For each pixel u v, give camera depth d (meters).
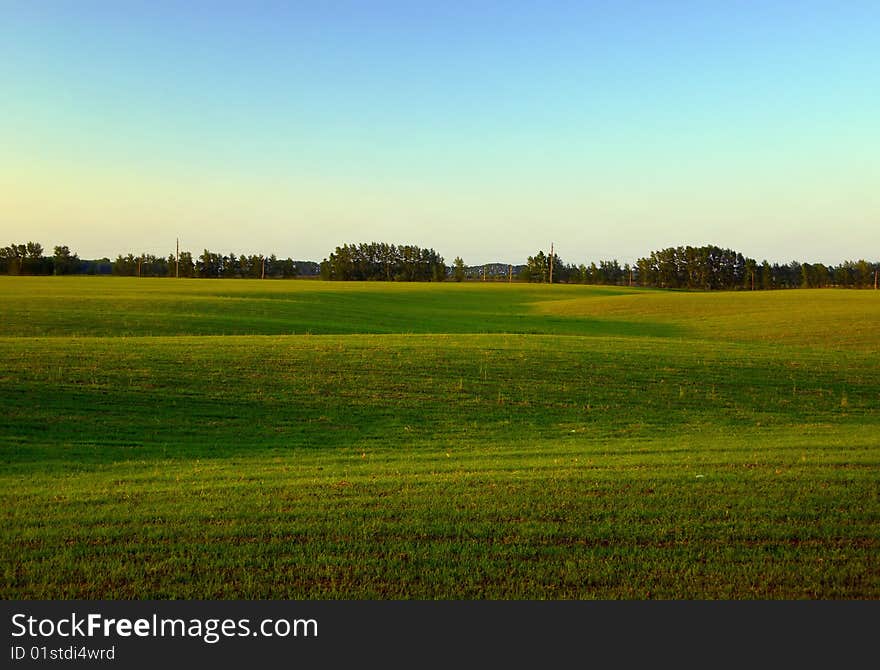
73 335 35.47
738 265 169.38
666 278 170.50
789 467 12.08
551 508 9.66
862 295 86.25
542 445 15.70
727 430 18.08
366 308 63.00
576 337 37.66
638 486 10.80
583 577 7.50
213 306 52.78
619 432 17.83
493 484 11.04
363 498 10.20
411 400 21.36
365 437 16.97
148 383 21.70
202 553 8.10
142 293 65.19
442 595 7.18
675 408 21.33
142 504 9.95
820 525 8.90
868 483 10.87
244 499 10.20
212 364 24.88
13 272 139.75
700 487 10.71
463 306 77.38
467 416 19.66
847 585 7.33
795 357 31.56
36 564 7.77
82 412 18.27
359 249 170.12
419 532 8.75
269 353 27.47
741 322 59.00
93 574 7.59
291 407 20.00
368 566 7.78
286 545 8.31
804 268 165.25
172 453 14.77
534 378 25.00
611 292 113.44
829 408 21.81
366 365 26.00
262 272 167.50
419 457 13.98
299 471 12.38
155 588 7.33
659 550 8.16
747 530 8.72
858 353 34.22
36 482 11.52
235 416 18.83
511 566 7.77
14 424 16.77
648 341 37.00
